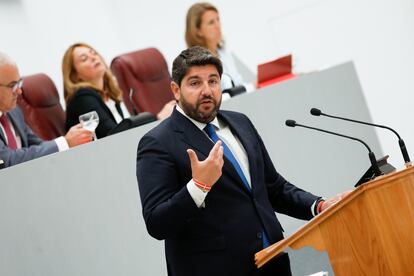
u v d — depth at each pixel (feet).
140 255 14.82
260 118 17.65
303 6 27.58
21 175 13.67
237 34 28.76
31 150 14.82
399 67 26.14
